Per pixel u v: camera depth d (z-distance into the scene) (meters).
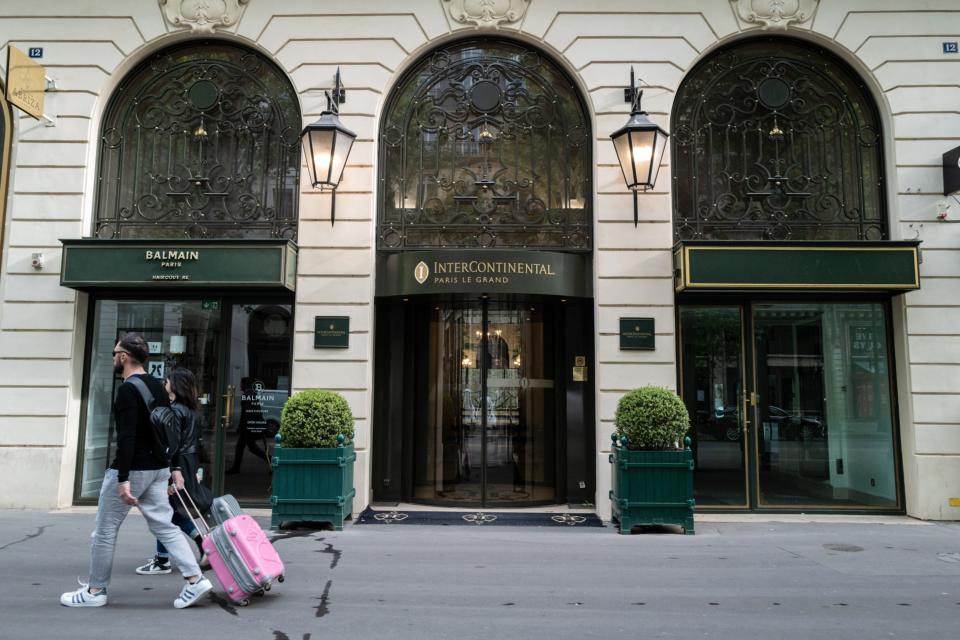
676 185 9.42
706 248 8.55
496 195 9.55
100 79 9.49
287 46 9.51
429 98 9.70
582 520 8.50
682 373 9.16
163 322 9.45
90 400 9.34
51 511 8.75
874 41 9.37
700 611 5.18
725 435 9.15
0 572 5.98
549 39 9.48
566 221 9.48
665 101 9.34
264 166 9.57
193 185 9.59
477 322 9.70
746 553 6.94
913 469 8.84
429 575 6.08
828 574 6.20
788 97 9.58
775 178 9.40
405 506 9.26
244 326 9.41
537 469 9.53
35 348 9.09
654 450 7.88
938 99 9.25
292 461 7.88
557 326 9.68
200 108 9.67
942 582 5.98
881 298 9.27
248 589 5.12
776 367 9.24
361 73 9.45
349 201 9.23
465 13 9.48
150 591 5.51
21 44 9.52
